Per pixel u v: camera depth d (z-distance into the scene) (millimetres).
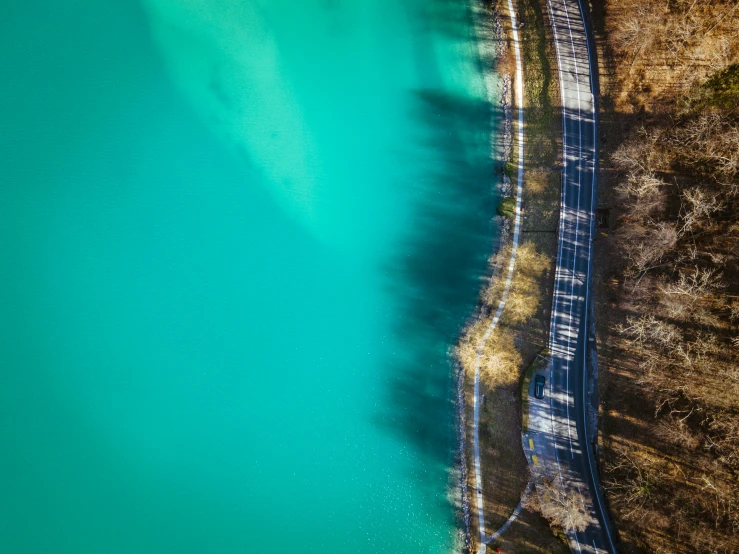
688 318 57688
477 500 62562
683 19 61719
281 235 69125
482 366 64188
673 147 60000
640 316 59500
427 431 64688
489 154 68000
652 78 62438
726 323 56375
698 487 55562
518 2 69188
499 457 62562
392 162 69500
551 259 63500
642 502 57500
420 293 67125
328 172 69750
